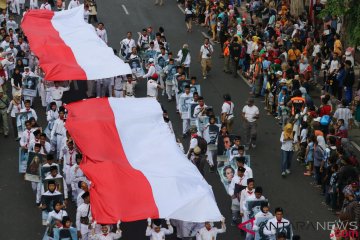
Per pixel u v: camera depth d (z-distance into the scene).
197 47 84.25
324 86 70.44
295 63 71.75
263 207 41.94
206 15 90.00
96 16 92.00
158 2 101.75
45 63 60.66
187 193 42.34
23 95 63.34
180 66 66.50
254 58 71.62
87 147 46.78
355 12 63.97
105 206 40.75
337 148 50.22
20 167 52.28
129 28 89.94
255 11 90.88
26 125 52.09
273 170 56.12
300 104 58.22
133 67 67.81
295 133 56.81
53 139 54.34
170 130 50.84
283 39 77.62
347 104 66.50
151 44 72.50
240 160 47.25
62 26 68.31
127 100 53.62
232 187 46.59
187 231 43.84
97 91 65.75
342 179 48.50
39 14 69.81
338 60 69.19
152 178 43.28
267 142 60.94
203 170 53.00
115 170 43.22
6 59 69.38
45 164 47.88
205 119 56.00
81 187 44.91
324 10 66.75
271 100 65.25
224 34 81.00
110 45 83.00
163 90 70.00
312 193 52.59
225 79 74.94
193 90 61.25
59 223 42.06
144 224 47.50
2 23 78.94
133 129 49.16
